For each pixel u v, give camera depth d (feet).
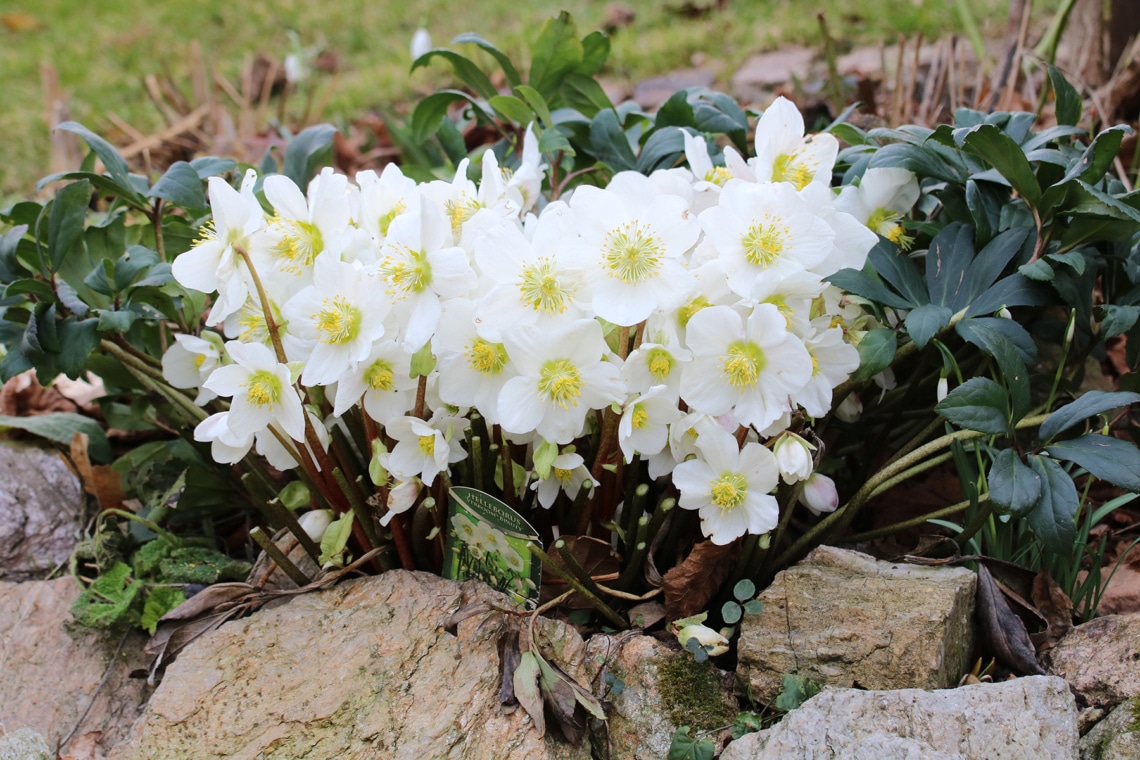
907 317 3.11
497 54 3.99
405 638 3.04
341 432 3.19
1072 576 3.17
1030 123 3.51
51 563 3.69
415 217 2.90
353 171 5.94
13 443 3.88
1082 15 4.92
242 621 3.14
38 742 3.15
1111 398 2.94
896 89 4.96
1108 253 3.44
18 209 3.61
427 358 2.91
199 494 3.59
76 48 8.62
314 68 7.91
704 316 2.84
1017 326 3.15
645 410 2.92
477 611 2.98
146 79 6.68
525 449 3.17
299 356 3.11
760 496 2.96
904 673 2.88
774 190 2.91
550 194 4.11
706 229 2.90
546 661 2.96
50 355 3.35
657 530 3.11
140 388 3.75
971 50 5.97
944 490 3.51
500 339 2.86
